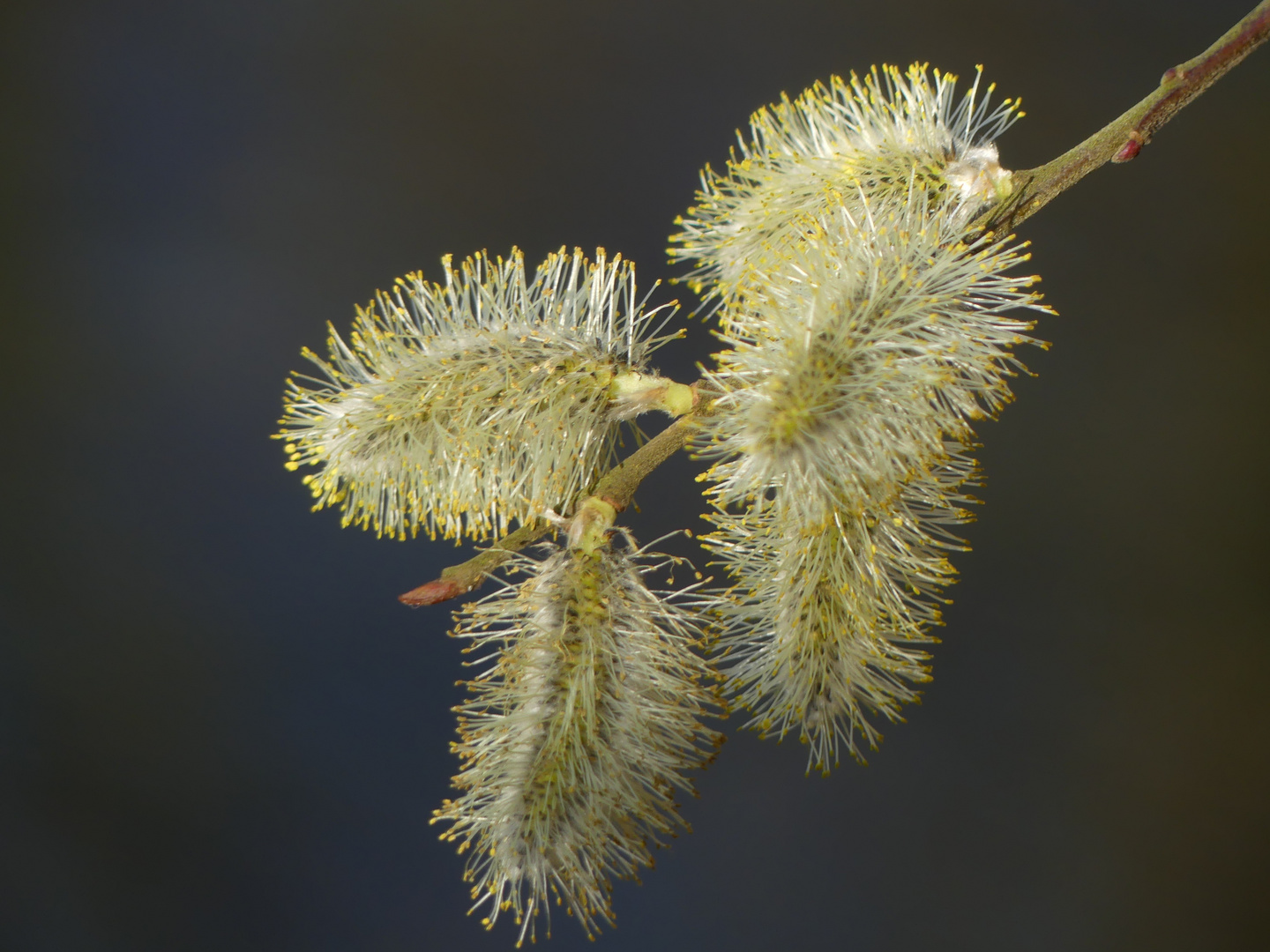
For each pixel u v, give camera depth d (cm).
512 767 48
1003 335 48
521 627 48
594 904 48
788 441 47
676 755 48
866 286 48
